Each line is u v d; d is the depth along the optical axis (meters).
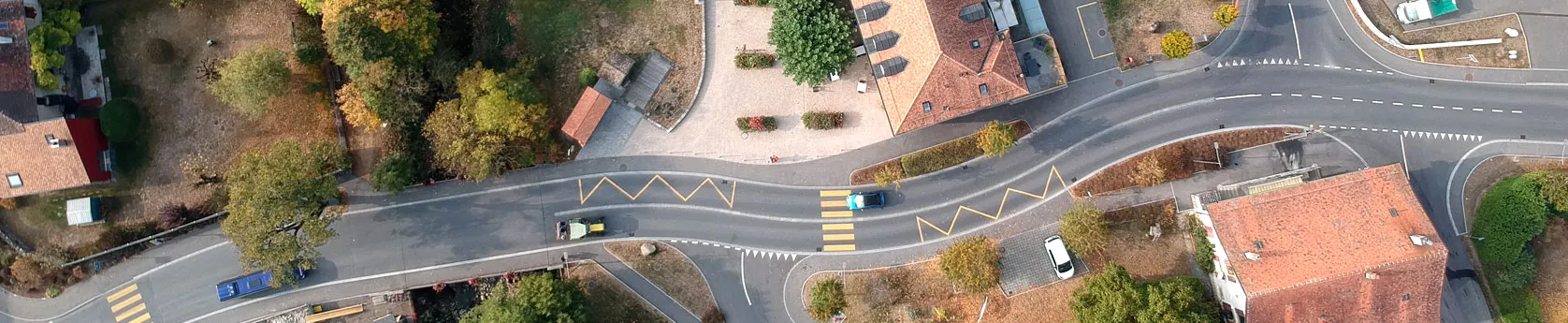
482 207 72.25
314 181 66.25
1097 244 66.81
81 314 74.12
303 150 71.81
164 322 73.50
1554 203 65.06
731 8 70.69
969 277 65.88
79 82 72.19
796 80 65.94
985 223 70.88
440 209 72.50
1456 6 68.25
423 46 66.06
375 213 72.50
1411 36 69.44
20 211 73.31
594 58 70.88
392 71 65.12
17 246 73.12
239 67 65.75
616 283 72.06
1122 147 70.06
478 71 66.75
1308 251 62.00
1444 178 68.94
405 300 72.62
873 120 70.56
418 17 65.00
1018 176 70.69
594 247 72.12
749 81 70.69
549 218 72.06
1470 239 68.88
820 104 70.56
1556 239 67.50
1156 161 67.62
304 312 72.62
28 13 68.88
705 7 70.62
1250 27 69.94
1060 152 70.38
